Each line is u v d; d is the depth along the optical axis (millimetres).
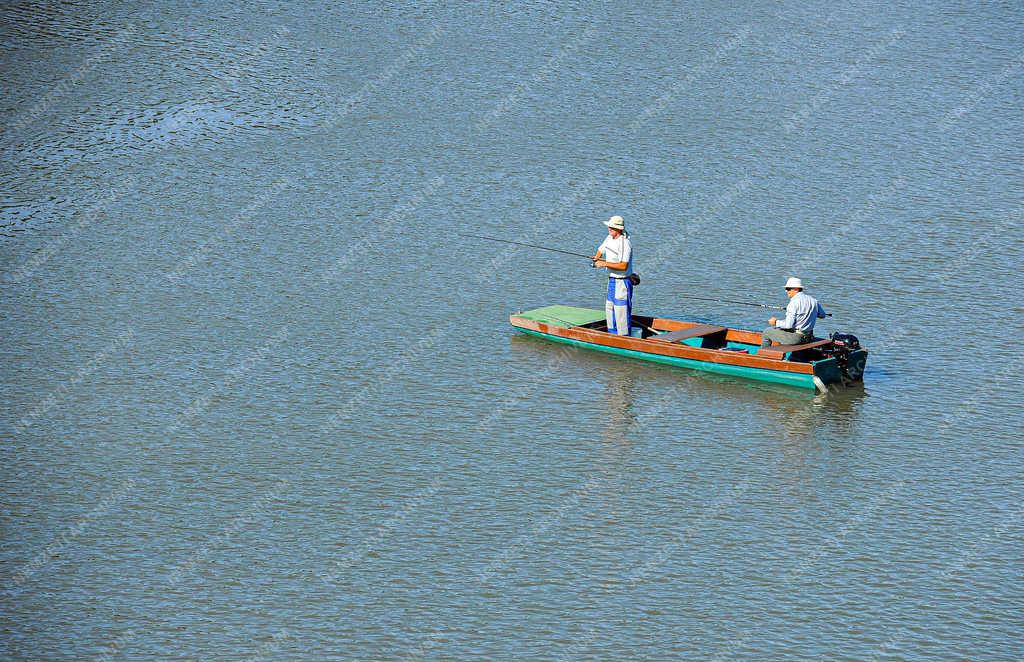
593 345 101875
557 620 66312
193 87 175875
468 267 120438
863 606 67500
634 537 74562
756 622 66062
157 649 63938
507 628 65625
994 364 98312
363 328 106562
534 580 70125
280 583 69875
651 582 69875
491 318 109312
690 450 85312
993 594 68500
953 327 105188
